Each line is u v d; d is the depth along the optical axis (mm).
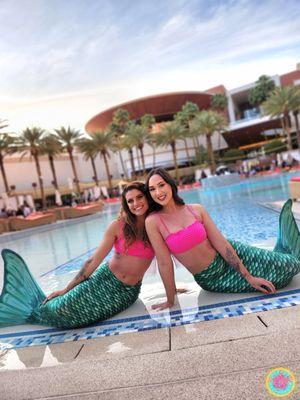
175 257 2867
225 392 1530
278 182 20562
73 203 28172
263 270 2738
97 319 2695
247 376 1611
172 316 2582
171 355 1919
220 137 57906
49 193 46281
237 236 6211
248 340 1938
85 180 54906
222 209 11258
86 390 1711
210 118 43688
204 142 56531
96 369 1887
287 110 38500
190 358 1850
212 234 2811
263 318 2232
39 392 1751
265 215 8305
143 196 2725
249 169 40281
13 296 2902
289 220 3104
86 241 9289
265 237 5715
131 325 2547
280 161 37281
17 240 11875
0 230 15133
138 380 1725
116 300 2752
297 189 7836
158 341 2160
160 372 1763
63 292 2822
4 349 2436
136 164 54812
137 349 2096
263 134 58312
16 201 23547
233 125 55562
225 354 1828
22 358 2244
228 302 2682
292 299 2537
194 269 2828
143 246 2721
